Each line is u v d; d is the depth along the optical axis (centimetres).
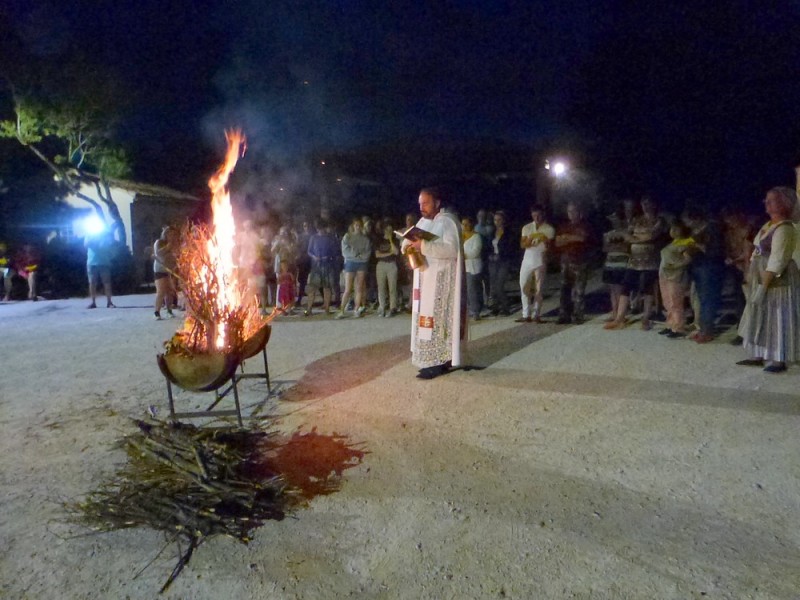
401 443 534
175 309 1362
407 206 2534
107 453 529
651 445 514
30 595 349
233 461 442
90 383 745
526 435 543
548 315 1142
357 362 805
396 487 457
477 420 580
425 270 703
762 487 440
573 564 362
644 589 340
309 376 746
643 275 934
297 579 358
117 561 377
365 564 370
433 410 610
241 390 697
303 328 1073
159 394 690
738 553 367
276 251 1257
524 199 2555
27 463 516
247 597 344
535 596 338
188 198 2220
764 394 625
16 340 1037
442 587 347
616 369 730
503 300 1159
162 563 374
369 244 1177
